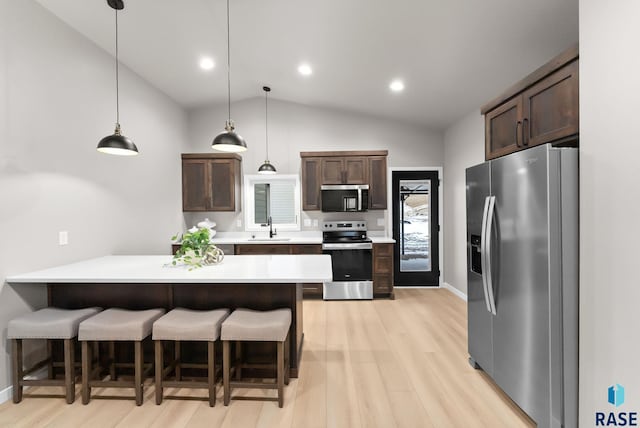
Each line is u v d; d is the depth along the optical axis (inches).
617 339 57.5
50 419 78.5
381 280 182.9
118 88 137.6
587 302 63.9
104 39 122.4
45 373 100.0
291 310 97.1
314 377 97.7
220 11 109.3
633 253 54.4
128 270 96.2
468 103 159.9
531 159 70.6
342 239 193.9
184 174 194.9
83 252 116.0
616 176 57.4
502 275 82.0
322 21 112.4
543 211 67.2
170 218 181.8
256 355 99.0
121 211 138.3
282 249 185.8
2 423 77.0
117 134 99.1
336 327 138.8
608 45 58.6
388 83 156.4
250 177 209.5
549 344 66.7
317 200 196.2
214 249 105.3
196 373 99.3
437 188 207.9
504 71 124.4
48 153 102.0
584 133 64.2
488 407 82.3
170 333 82.6
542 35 99.3
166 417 79.2
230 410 82.0
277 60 146.0
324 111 207.9
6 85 89.0
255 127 208.8
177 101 190.4
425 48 120.3
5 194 88.9
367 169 194.2
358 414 79.9
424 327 138.3
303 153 195.6
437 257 208.2
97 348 97.7
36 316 86.8
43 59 100.4
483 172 91.2
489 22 98.2
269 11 109.1
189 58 143.6
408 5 97.2
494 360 87.6
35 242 97.2
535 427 74.4
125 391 91.6
